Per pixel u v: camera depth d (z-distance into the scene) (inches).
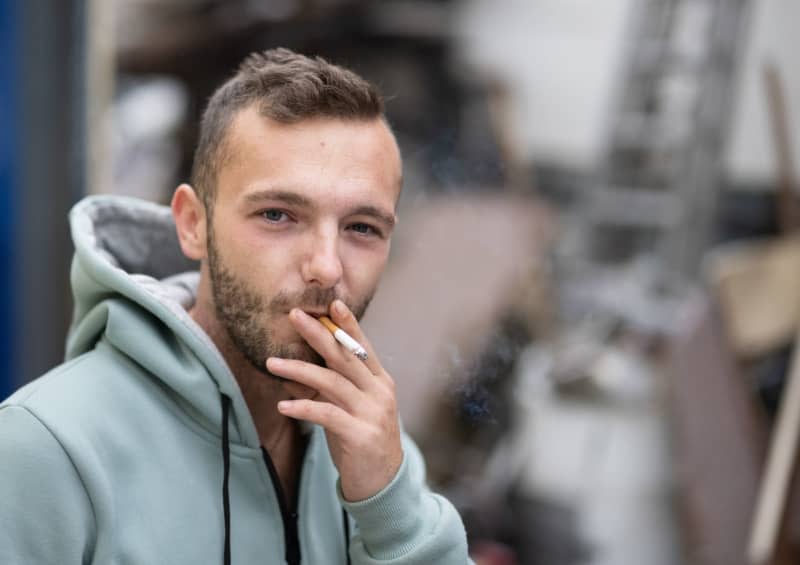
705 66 87.6
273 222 30.2
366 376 30.4
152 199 87.7
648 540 86.5
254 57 33.7
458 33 89.6
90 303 33.3
